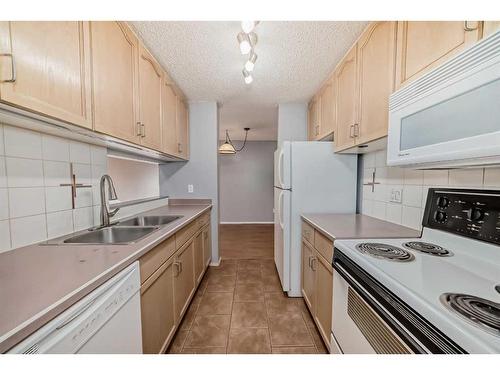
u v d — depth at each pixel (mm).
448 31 891
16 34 773
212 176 3029
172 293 1584
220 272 2930
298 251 2293
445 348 563
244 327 1846
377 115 1351
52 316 615
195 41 1649
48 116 911
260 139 6012
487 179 1050
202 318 1968
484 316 581
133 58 1519
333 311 1309
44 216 1228
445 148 816
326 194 2266
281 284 2529
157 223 2125
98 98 1176
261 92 2635
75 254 1017
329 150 2250
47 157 1244
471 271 860
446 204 1188
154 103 1846
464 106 748
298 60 1912
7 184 1047
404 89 1041
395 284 763
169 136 2193
